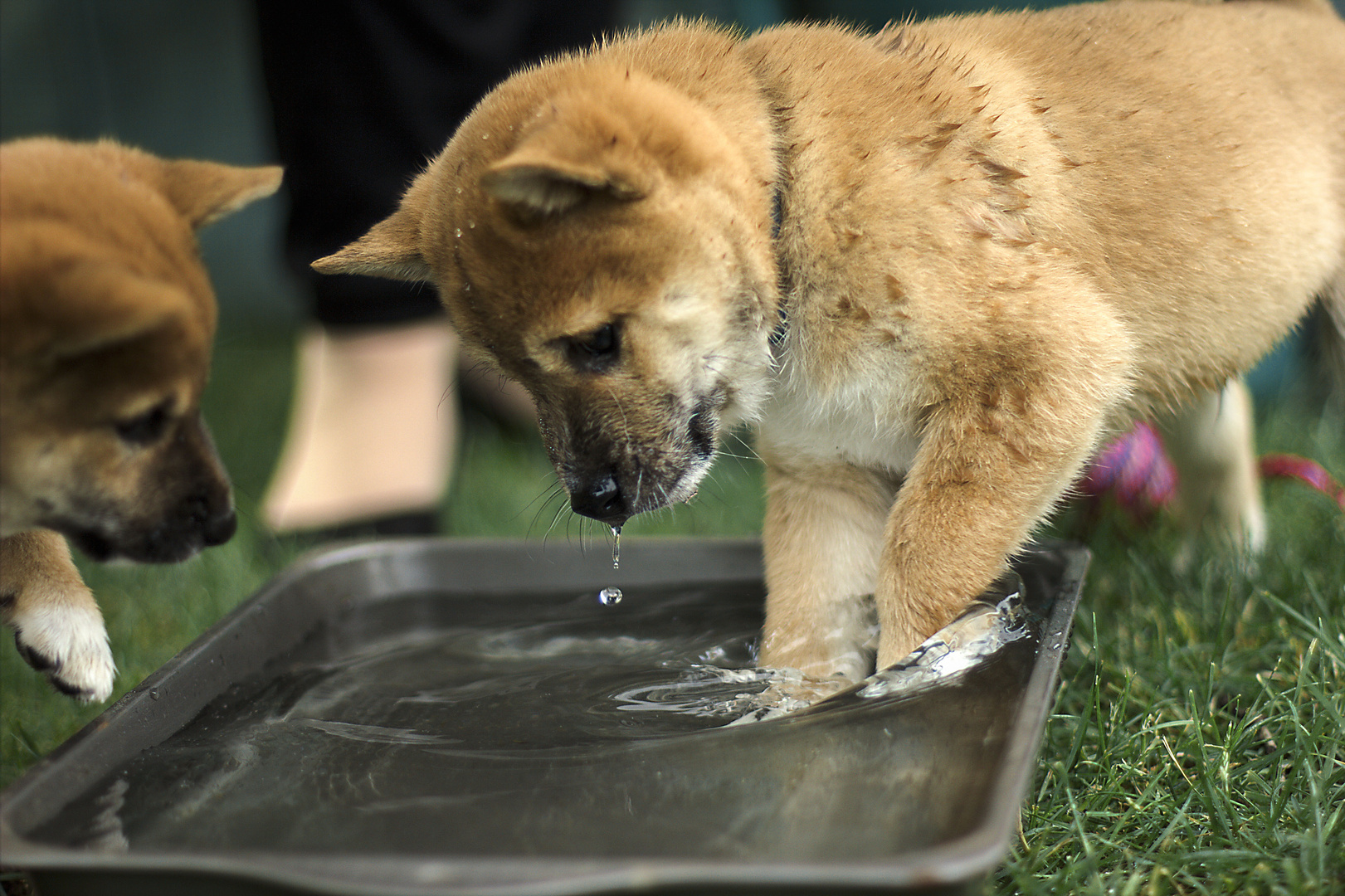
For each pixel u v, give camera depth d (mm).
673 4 2125
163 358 1159
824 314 1205
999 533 1200
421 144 1435
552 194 1154
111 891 1036
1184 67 1259
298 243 1459
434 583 1353
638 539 1351
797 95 1213
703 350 1200
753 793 1093
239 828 1093
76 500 1171
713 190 1188
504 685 1220
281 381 2170
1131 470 1403
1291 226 1270
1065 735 1197
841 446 1258
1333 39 1306
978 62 1231
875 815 1069
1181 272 1247
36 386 1142
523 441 1777
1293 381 1618
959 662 1167
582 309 1177
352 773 1132
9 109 2422
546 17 1481
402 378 1463
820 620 1262
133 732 1155
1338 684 1188
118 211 1165
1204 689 1215
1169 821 1139
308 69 1423
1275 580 1306
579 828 1079
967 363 1198
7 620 1229
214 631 1227
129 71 2496
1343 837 1111
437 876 1016
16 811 1090
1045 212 1213
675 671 1230
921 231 1188
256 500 1644
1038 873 1113
